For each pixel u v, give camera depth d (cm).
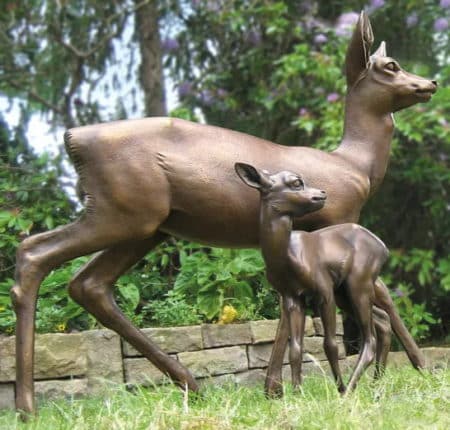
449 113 774
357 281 375
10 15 864
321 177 414
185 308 536
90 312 413
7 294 525
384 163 439
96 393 458
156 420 313
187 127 403
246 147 408
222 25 897
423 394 379
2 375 431
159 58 905
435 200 782
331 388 405
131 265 420
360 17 437
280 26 834
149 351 411
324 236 377
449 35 835
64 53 898
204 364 494
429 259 753
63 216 625
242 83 898
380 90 436
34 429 335
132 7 871
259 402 378
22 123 855
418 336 696
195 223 400
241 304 550
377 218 795
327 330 368
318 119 805
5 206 606
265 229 360
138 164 386
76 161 390
